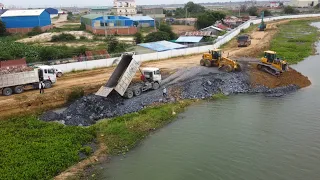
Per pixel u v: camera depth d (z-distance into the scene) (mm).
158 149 24328
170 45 59656
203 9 176250
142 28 108125
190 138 26062
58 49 55812
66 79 40688
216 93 37719
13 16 99188
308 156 22719
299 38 78375
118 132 26922
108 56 49719
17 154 22297
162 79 40594
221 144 24797
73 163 22094
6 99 33000
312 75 45281
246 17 127875
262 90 38562
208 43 63312
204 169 21297
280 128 27531
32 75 35281
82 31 101500
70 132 26438
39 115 31016
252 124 28562
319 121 28844
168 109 32312
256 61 47656
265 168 21234
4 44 65688
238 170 21062
